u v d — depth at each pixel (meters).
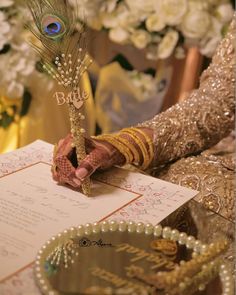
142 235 0.70
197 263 0.62
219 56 1.15
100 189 0.85
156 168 1.07
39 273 0.61
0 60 1.37
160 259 0.65
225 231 0.74
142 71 1.82
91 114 1.71
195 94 1.15
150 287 0.59
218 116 1.10
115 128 1.85
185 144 1.07
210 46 1.49
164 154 1.04
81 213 0.77
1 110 1.46
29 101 1.49
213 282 0.62
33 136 1.53
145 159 0.99
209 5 1.47
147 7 1.44
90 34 1.69
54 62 0.85
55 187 0.85
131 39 1.49
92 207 0.79
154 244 0.68
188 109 1.10
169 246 0.67
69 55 0.82
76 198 0.81
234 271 0.66
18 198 0.80
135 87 1.79
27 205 0.79
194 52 1.67
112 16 1.48
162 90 1.78
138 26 1.48
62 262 0.63
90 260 0.64
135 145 0.97
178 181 1.02
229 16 1.48
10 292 0.60
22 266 0.64
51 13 0.81
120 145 0.94
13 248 0.68
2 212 0.76
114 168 0.93
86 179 0.82
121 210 0.78
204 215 0.79
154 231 0.71
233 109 1.11
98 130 1.85
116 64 1.78
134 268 0.62
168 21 1.44
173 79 1.75
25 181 0.86
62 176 0.84
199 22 1.45
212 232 0.74
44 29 0.81
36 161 0.94
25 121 1.51
